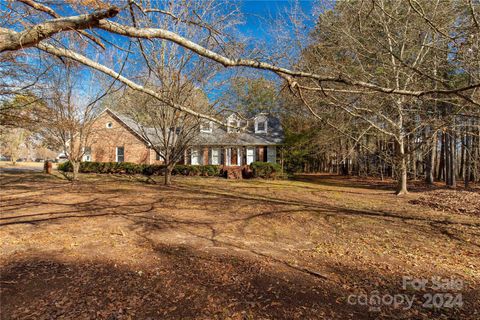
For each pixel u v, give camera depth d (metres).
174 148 14.62
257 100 15.30
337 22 6.68
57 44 2.54
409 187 16.48
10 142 32.94
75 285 3.17
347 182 19.81
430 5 6.21
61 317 2.53
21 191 11.57
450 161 17.33
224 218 7.00
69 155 15.54
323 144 18.12
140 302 2.82
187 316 2.58
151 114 14.11
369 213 7.93
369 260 4.14
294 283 3.31
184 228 5.95
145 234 5.41
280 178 20.47
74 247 4.52
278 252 4.45
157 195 10.93
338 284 3.31
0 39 1.97
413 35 7.38
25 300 2.82
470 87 2.56
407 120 11.40
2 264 3.74
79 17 1.99
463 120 9.41
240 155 22.30
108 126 22.92
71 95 13.88
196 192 12.11
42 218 6.64
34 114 9.61
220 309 2.71
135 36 2.11
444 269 3.83
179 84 10.95
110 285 3.19
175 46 11.41
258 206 8.80
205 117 3.37
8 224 5.98
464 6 5.41
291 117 21.78
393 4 7.21
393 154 12.84
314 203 9.66
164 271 3.62
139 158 22.31
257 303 2.83
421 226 6.38
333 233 5.70
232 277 3.45
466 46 4.53
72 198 9.84
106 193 11.24
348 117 10.23
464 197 9.73
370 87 2.64
